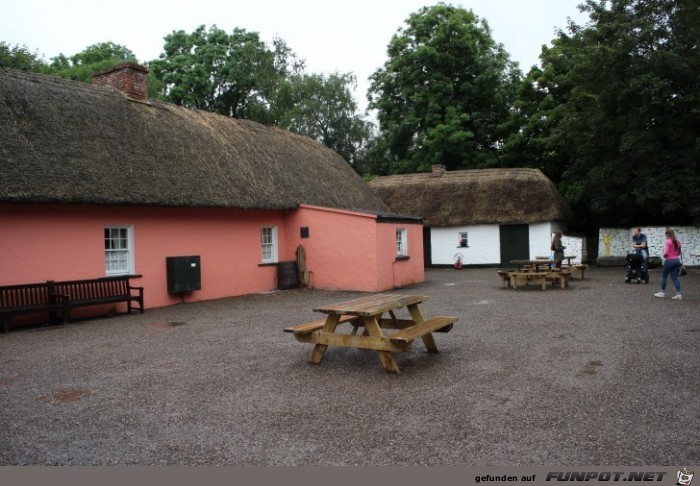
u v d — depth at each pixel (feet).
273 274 56.54
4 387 20.17
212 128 56.13
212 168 49.19
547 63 89.51
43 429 15.71
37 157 35.65
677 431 14.46
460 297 45.70
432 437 14.44
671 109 70.03
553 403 16.87
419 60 112.47
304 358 23.79
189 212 47.57
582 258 83.35
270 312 39.37
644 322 30.58
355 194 68.95
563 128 80.89
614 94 70.59
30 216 36.06
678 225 79.10
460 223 84.99
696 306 36.29
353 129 131.64
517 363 22.00
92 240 39.78
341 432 14.94
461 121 107.76
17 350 27.04
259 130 65.00
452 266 87.30
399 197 91.76
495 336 27.78
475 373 20.62
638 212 81.05
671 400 16.92
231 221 51.83
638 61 67.77
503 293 48.19
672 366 20.90
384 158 127.85
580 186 86.28
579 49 78.84
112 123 44.16
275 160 60.18
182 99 124.06
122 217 41.96
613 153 75.36
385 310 21.34
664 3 69.46
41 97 40.65
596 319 32.14
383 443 14.14
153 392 19.15
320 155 72.33
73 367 23.11
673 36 68.90
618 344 25.05
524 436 14.35
